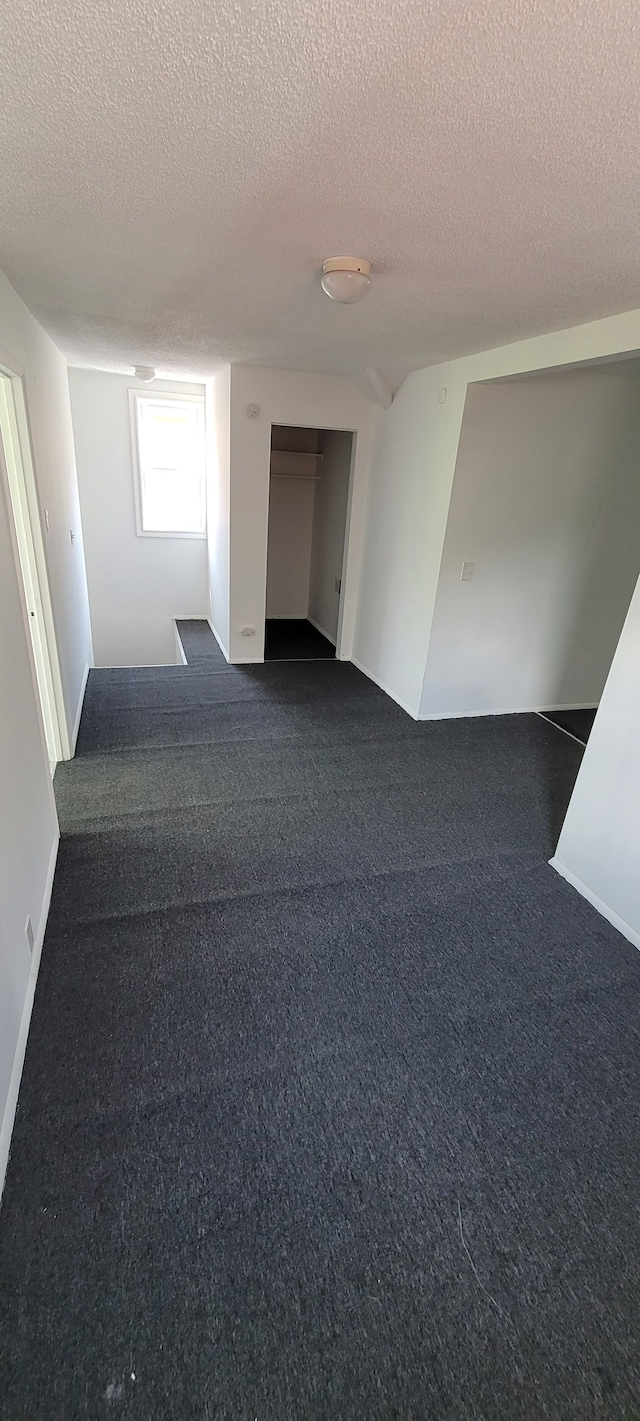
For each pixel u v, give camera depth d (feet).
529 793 10.54
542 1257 4.25
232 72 3.10
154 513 19.36
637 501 12.58
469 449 10.96
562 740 12.75
